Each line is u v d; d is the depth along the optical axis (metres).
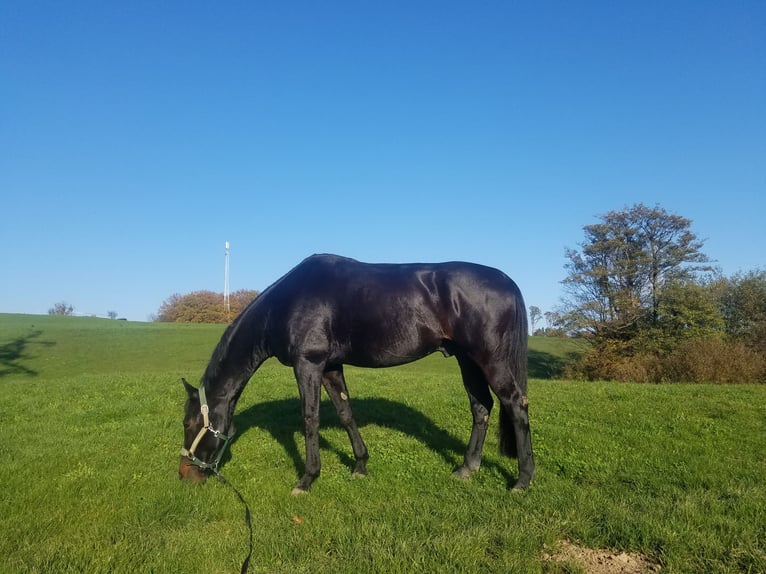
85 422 9.45
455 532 4.52
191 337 46.41
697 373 26.14
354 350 6.02
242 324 6.31
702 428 8.52
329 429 8.74
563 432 8.34
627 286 36.59
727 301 33.97
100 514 5.32
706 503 5.14
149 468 6.74
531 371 37.34
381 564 3.90
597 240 37.72
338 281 6.05
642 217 36.28
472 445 6.43
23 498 5.70
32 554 4.37
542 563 4.05
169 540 4.59
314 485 6.08
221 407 6.34
